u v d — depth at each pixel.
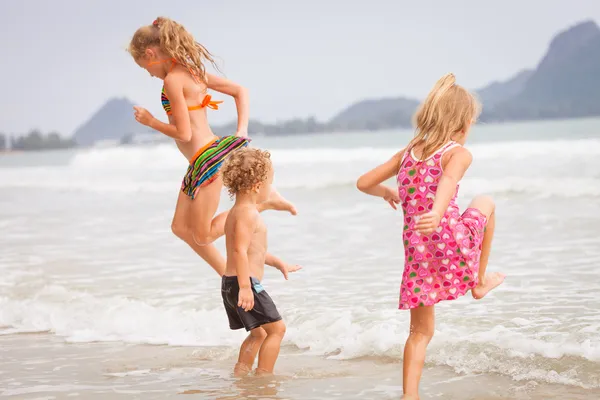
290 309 7.57
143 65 6.94
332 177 21.73
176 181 25.86
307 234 12.41
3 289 9.39
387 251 10.61
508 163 21.09
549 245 10.40
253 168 5.83
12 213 18.19
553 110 159.88
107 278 9.83
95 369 6.21
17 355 6.78
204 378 5.84
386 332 6.50
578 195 14.98
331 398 5.19
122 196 21.72
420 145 5.21
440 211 4.73
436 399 5.01
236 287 5.81
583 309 6.93
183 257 11.16
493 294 7.76
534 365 5.49
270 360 5.83
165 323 7.54
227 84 7.13
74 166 33.28
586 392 4.94
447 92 5.20
